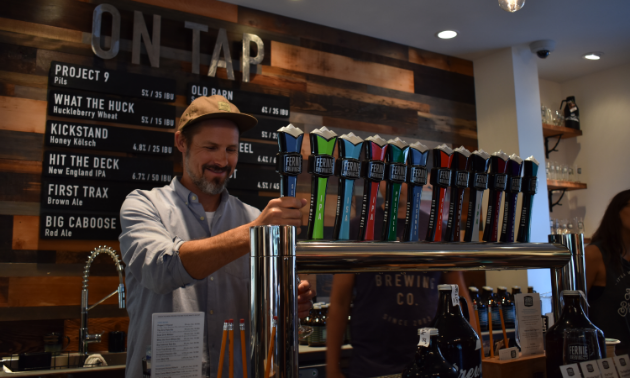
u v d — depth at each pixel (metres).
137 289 1.70
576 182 4.24
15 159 2.48
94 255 2.51
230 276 1.74
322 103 3.38
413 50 3.83
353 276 1.25
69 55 2.64
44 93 2.57
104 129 2.66
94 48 2.67
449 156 0.91
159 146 2.79
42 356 2.16
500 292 2.81
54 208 2.52
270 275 0.74
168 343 0.89
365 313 1.23
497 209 0.96
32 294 2.45
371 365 1.22
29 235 2.47
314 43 3.41
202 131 1.80
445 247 0.86
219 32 3.04
